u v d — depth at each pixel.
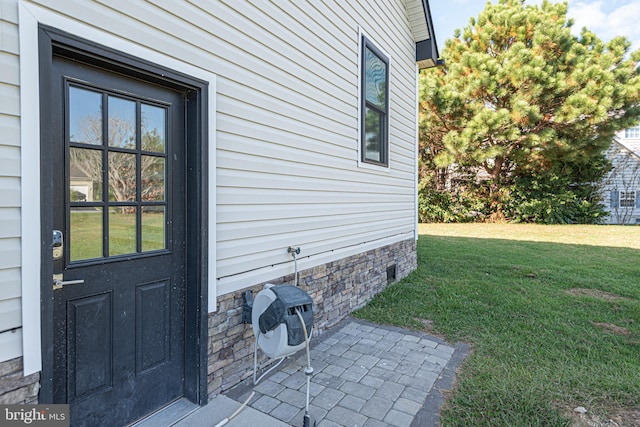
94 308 1.83
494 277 5.80
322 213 3.62
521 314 4.11
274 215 2.93
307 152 3.34
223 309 2.45
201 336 2.26
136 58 1.86
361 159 4.38
